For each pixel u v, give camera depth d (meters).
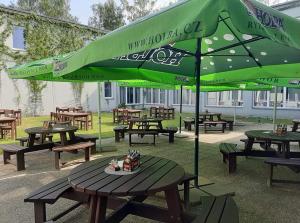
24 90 14.26
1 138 8.20
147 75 4.18
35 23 14.70
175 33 1.36
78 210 3.06
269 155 4.76
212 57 3.99
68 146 5.12
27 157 5.74
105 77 3.68
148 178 2.30
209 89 8.88
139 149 6.50
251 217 2.92
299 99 13.08
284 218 2.89
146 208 2.56
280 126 5.08
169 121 12.85
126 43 1.68
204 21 1.26
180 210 2.40
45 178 4.34
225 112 16.12
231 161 4.51
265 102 14.33
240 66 4.25
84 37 17.00
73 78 3.38
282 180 3.85
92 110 17.77
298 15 12.98
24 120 12.79
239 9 1.29
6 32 13.59
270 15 1.45
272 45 3.11
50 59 4.07
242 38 2.94
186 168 4.83
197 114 3.36
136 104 20.72
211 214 2.12
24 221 2.86
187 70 4.58
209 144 7.16
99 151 6.18
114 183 2.19
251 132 5.24
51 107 15.45
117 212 2.45
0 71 13.38
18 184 4.05
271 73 3.84
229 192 3.30
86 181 2.25
